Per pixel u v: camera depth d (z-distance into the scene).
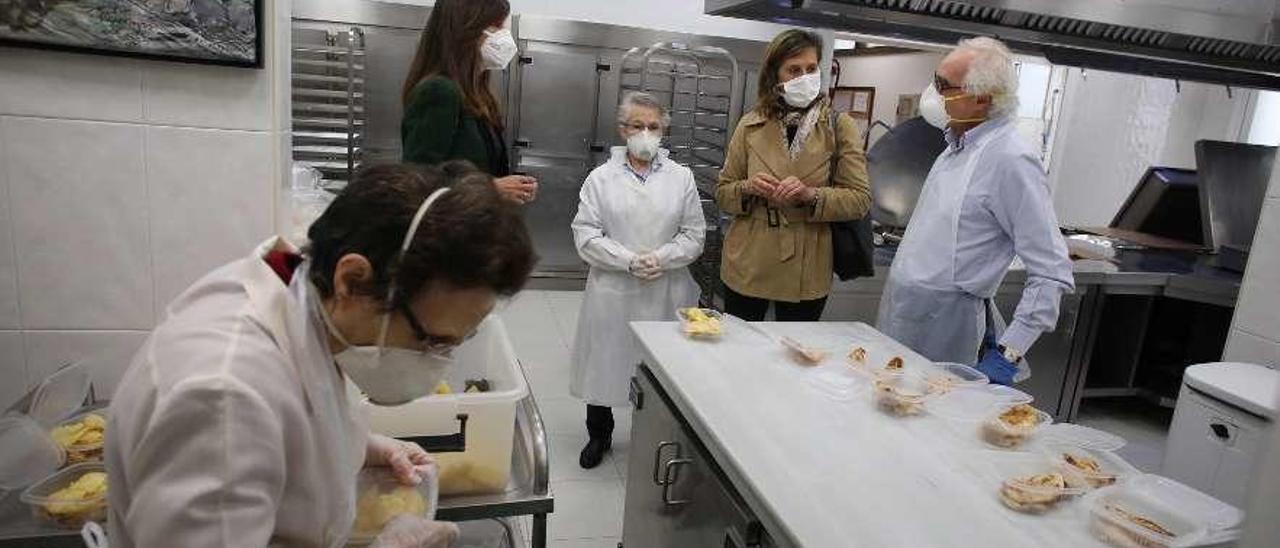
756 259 2.42
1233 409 1.74
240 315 0.72
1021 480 1.13
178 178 1.40
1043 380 3.38
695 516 1.39
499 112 2.33
